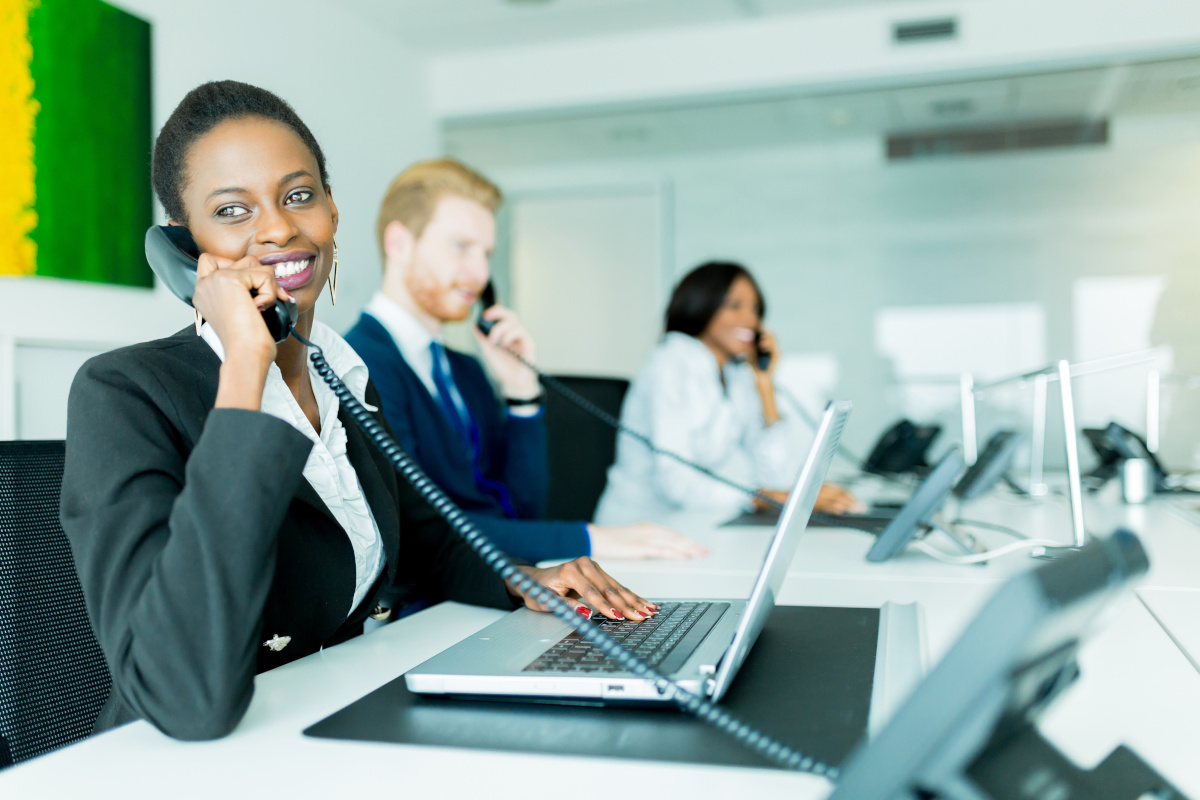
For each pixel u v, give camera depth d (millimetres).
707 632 836
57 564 965
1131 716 669
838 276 4613
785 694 705
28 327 2414
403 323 1848
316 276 911
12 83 2379
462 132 4590
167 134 878
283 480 692
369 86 4020
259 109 884
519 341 1914
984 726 398
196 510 666
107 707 872
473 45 4320
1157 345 4160
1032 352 4359
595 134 4551
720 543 1632
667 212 4793
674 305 2809
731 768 580
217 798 559
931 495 1323
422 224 1878
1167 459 4117
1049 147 4258
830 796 434
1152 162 4086
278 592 871
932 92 3986
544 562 1427
